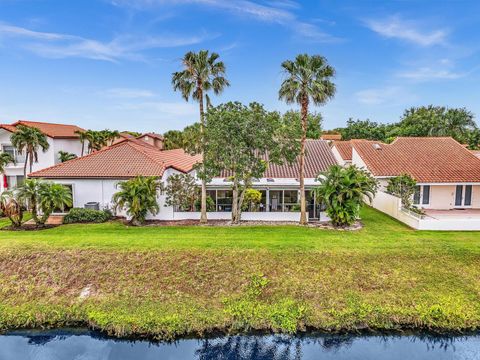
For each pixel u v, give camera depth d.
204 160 25.30
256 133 24.25
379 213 29.77
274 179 28.70
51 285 17.11
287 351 13.66
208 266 18.06
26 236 21.98
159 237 21.66
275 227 24.55
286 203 28.38
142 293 16.47
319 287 16.70
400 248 19.77
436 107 63.22
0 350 13.68
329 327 14.70
